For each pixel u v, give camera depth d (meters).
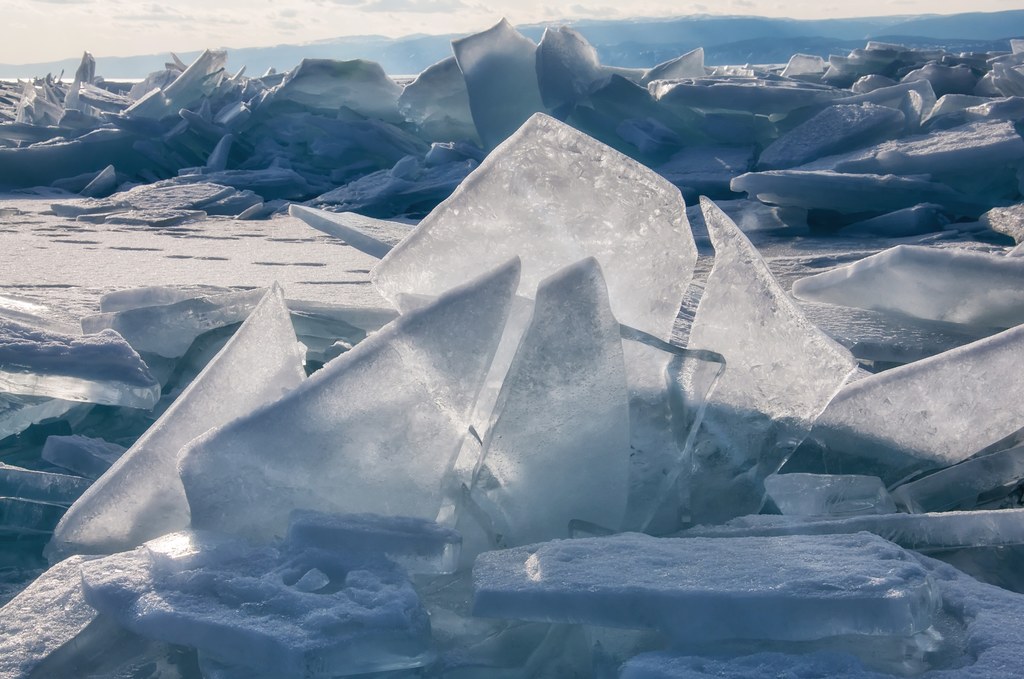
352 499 1.50
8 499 1.80
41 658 1.23
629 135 8.59
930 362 1.86
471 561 1.50
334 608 1.20
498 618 1.20
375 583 1.28
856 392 1.90
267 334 1.77
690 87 8.19
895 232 6.31
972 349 1.83
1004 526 1.48
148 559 1.40
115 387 2.35
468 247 1.82
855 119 7.52
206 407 1.70
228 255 5.63
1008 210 5.86
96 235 6.84
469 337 1.47
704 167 8.05
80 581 1.41
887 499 1.74
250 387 1.74
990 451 1.92
